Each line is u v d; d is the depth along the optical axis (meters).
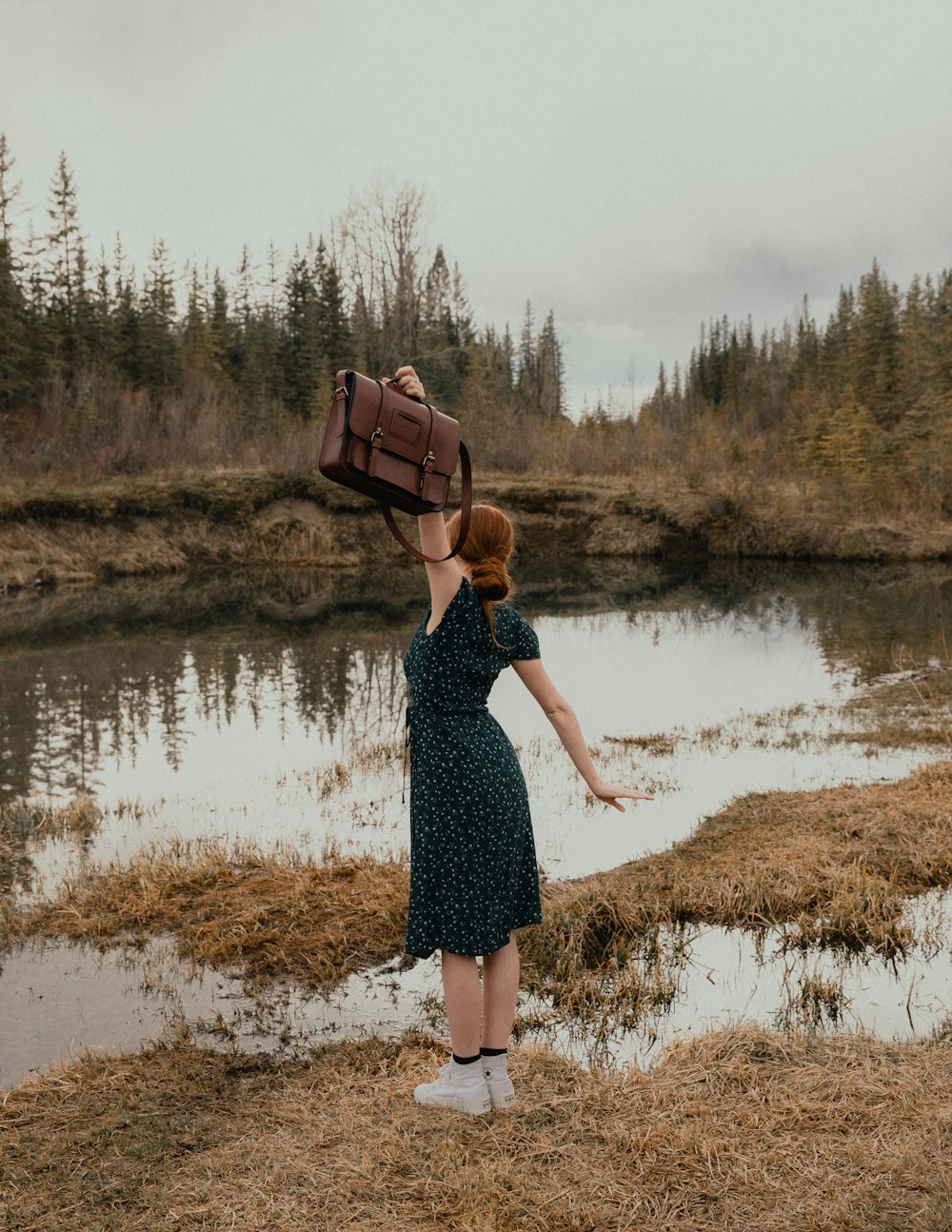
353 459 2.24
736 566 33.00
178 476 33.91
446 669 2.54
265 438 39.19
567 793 7.55
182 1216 2.28
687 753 8.98
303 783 8.02
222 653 15.68
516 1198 2.27
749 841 6.02
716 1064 2.92
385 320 50.91
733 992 4.10
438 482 2.40
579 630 18.77
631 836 6.41
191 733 10.03
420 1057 3.29
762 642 17.09
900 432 47.00
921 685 12.47
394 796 7.57
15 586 25.55
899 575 29.89
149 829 6.66
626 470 43.09
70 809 7.05
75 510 29.73
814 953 4.52
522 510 37.22
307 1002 3.90
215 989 4.03
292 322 61.94
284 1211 2.26
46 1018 3.78
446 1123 2.61
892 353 62.97
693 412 84.06
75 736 9.91
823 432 47.66
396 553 33.19
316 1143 2.59
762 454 48.38
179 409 40.44
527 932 4.60
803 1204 2.22
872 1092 2.71
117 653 15.62
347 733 10.02
